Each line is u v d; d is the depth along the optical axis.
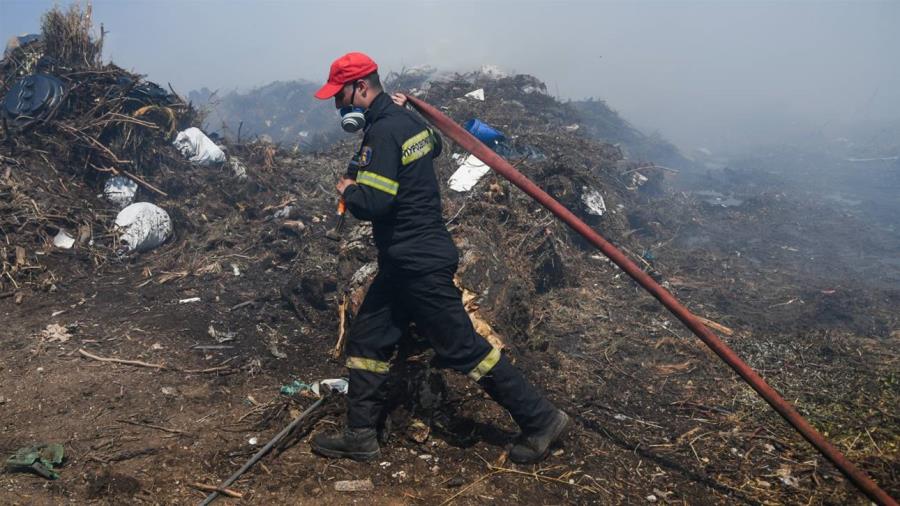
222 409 3.21
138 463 2.75
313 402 3.28
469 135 2.72
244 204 6.36
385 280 2.76
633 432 3.31
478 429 3.13
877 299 5.78
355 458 2.84
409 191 2.63
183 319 4.23
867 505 2.78
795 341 4.59
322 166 7.62
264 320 4.32
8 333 3.89
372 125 2.65
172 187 6.39
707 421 3.46
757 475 2.99
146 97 6.98
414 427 3.06
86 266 5.04
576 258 5.72
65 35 7.08
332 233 5.62
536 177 6.20
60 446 2.75
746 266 6.69
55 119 6.27
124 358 3.65
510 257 4.75
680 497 2.80
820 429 3.39
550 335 4.41
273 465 2.79
